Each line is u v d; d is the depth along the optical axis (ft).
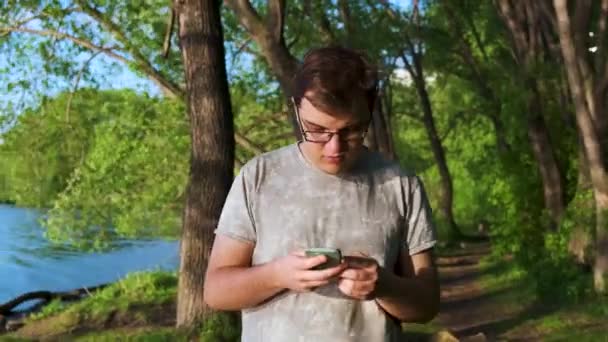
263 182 7.20
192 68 29.19
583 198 40.16
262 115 55.98
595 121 35.01
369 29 58.03
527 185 48.21
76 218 49.16
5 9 42.39
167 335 30.25
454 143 114.42
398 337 7.29
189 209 29.25
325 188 7.12
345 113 6.53
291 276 6.47
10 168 51.26
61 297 55.01
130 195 51.01
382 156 7.48
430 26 75.77
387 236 7.16
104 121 50.65
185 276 29.12
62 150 50.55
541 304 37.32
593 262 38.09
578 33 34.91
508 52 58.23
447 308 42.29
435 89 105.09
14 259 76.74
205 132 29.04
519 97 44.16
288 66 37.73
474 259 67.87
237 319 29.35
